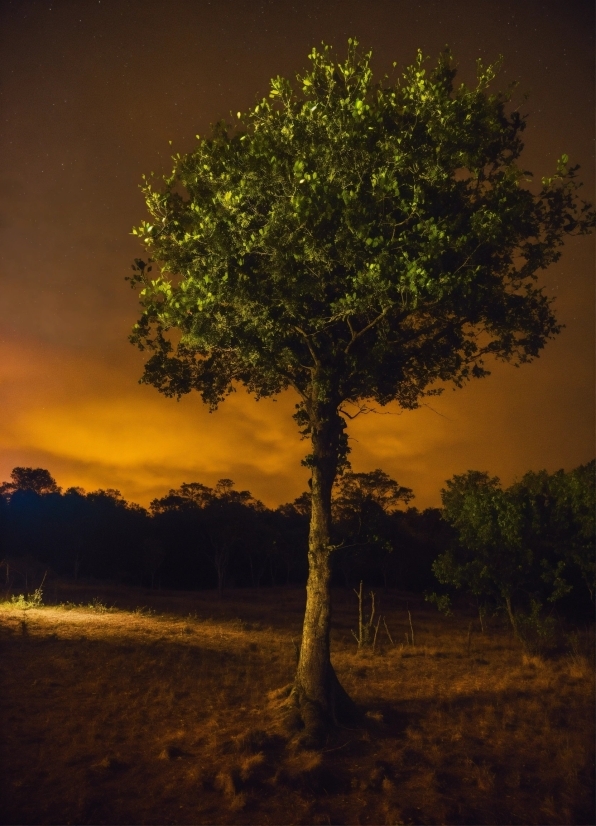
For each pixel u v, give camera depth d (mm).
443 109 10273
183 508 60594
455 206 10867
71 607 26688
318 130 10328
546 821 7543
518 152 11461
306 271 10523
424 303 10438
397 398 13766
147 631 20422
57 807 7496
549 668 16859
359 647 20812
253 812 7641
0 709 10883
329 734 10242
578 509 20781
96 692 12281
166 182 11727
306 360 11969
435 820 7480
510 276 11914
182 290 10539
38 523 61844
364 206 9828
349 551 11836
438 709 12062
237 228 10273
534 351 12438
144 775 8570
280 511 65875
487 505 21375
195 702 12047
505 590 20766
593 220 11328
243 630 23734
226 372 13836
